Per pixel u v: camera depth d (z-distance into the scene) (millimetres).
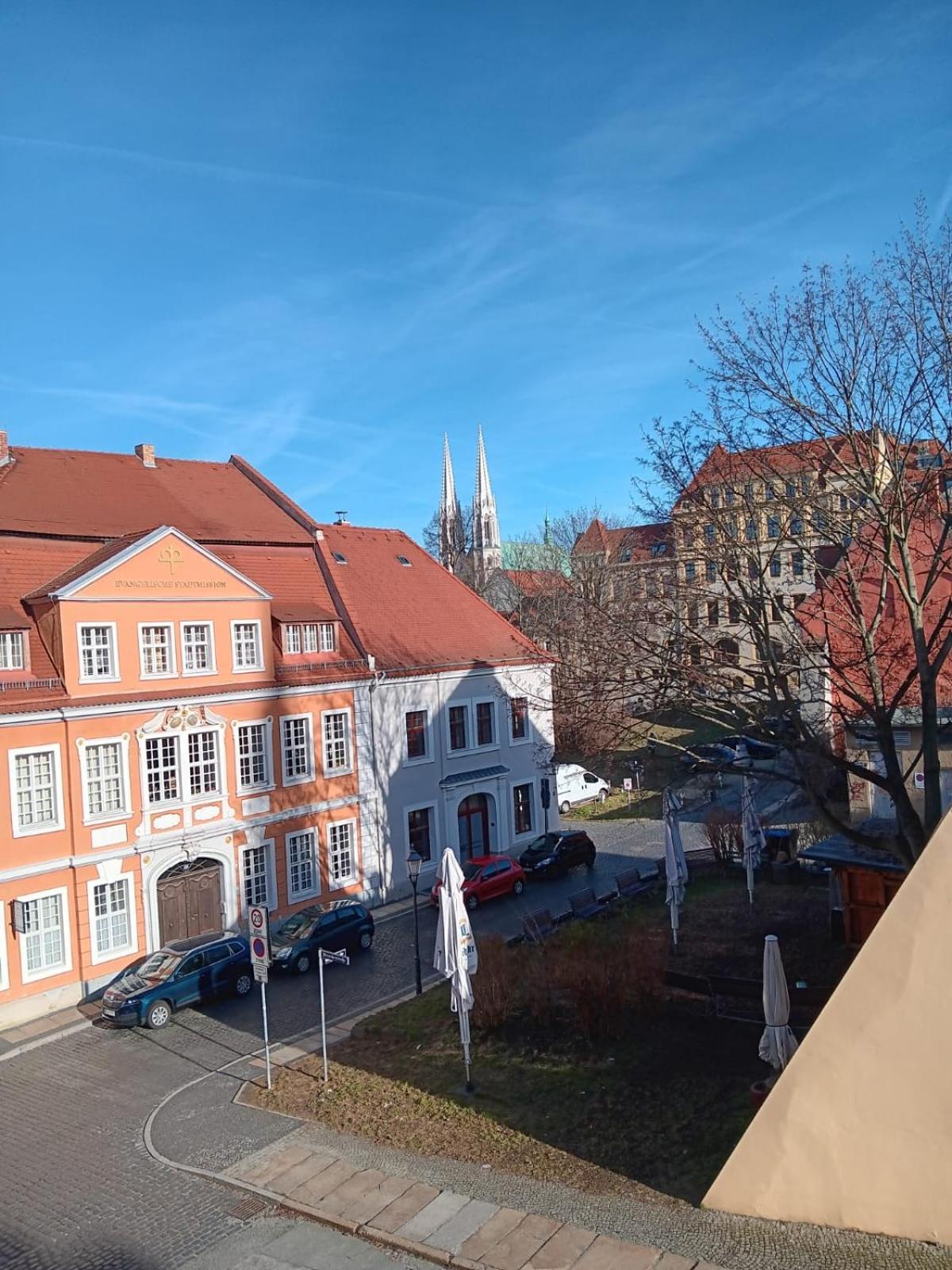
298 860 29797
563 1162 14016
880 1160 11328
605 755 28266
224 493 35031
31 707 23094
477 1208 13070
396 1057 18906
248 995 24062
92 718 24500
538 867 33062
